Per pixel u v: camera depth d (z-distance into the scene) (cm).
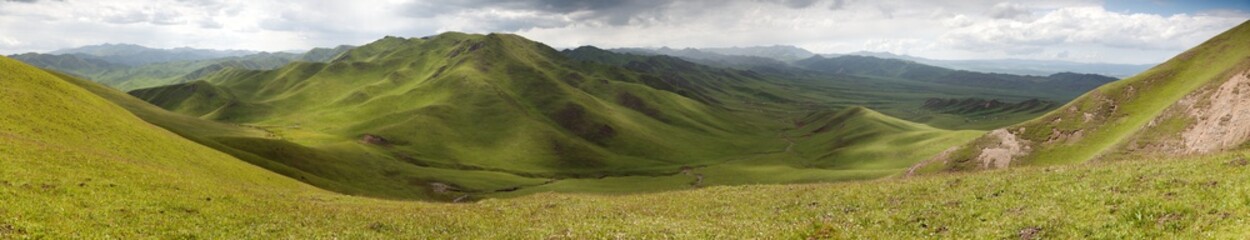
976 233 2709
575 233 2992
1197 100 10281
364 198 5888
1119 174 3183
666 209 4166
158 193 3738
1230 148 8700
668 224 3141
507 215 4128
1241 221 2117
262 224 3444
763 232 2692
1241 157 3048
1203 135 9450
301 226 3488
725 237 2636
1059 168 3753
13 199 2897
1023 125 13362
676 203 4434
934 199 3431
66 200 3128
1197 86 11262
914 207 3322
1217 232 2116
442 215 4078
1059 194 3011
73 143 5519
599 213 4006
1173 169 3081
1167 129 10269
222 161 7181
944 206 3241
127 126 7031
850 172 14988
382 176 13712
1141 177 3052
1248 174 2630
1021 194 3188
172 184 4106
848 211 3525
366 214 4075
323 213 4044
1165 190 2717
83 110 6938
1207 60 12600
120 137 6391
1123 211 2542
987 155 13050
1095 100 13050
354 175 12825
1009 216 2841
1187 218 2325
